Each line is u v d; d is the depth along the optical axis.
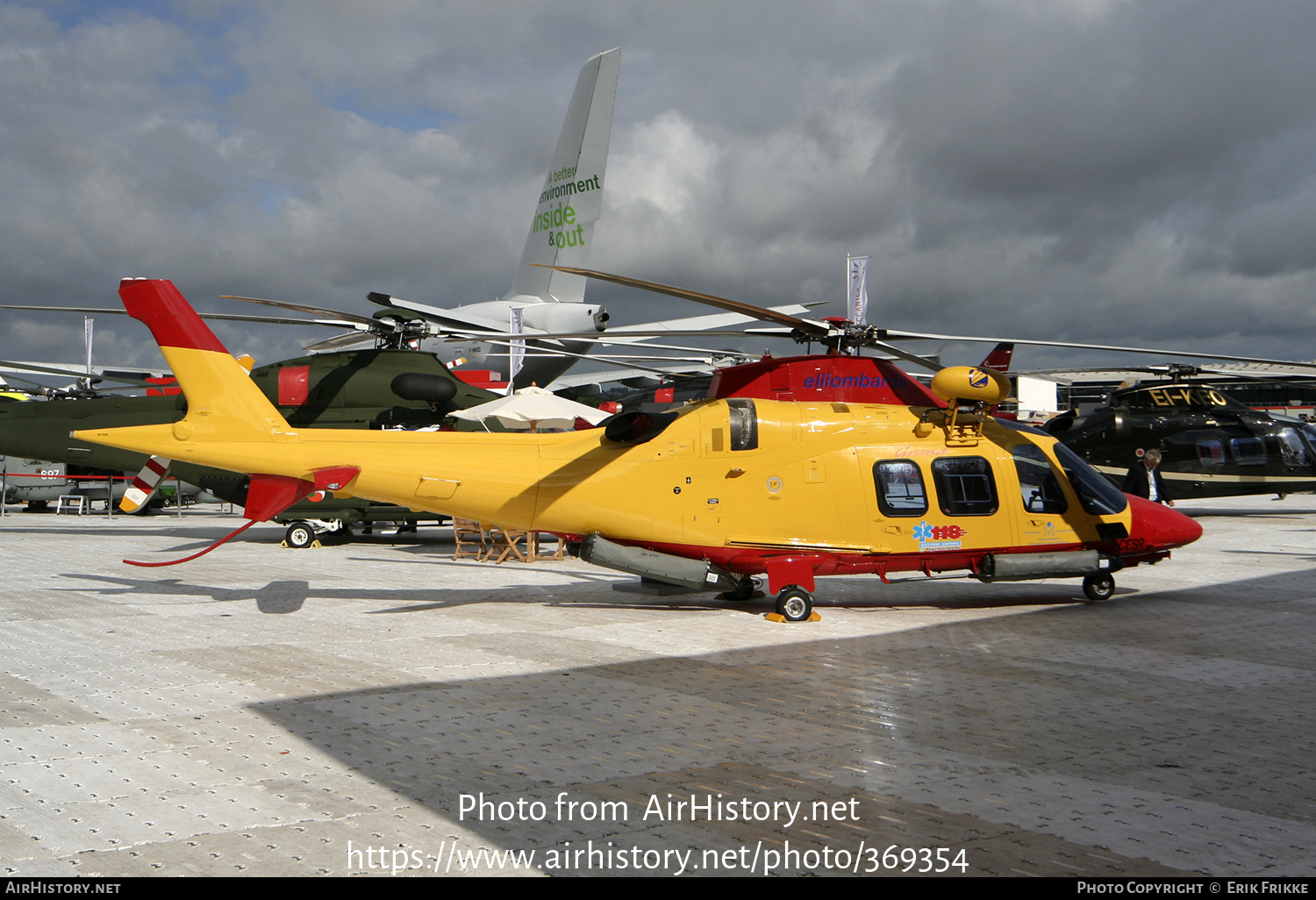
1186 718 6.52
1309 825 4.60
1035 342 11.60
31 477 29.86
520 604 11.73
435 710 6.66
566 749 5.77
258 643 9.08
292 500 11.26
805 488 10.94
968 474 11.12
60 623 10.11
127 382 24.88
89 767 5.37
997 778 5.25
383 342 19.03
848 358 11.41
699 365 32.19
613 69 30.28
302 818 4.61
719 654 8.68
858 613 11.11
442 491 11.34
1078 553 11.23
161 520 27.20
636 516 11.12
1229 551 17.80
